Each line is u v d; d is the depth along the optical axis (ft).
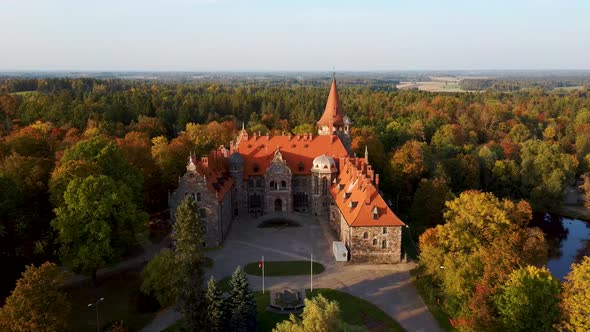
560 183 401.29
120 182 257.34
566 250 333.21
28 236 255.09
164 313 215.72
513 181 424.46
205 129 545.44
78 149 277.64
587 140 552.82
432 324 207.92
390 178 391.04
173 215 290.97
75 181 230.89
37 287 165.37
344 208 290.76
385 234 268.82
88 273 236.84
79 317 210.79
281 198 357.41
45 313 160.97
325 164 343.26
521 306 170.71
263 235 314.76
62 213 228.63
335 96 399.85
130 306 220.84
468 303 187.73
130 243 254.47
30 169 268.21
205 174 298.76
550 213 413.80
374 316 213.25
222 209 304.30
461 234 228.63
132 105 617.62
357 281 248.11
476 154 458.91
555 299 170.40
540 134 642.63
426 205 330.54
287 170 351.67
